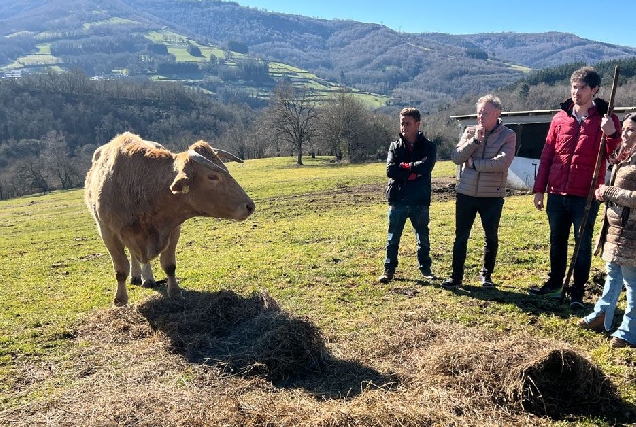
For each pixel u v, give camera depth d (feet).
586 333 18.99
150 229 23.30
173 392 15.67
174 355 18.72
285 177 133.18
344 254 33.45
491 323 20.34
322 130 208.54
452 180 89.71
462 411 13.83
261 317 19.75
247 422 13.67
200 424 13.76
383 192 79.97
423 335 18.69
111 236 24.59
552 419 13.83
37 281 34.35
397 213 25.94
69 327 22.39
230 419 13.82
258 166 192.54
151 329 21.43
